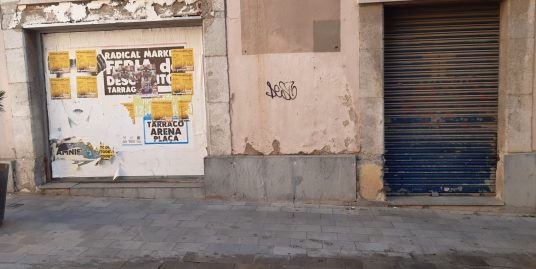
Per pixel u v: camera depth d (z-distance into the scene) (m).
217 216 5.68
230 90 6.23
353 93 6.04
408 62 6.16
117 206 6.14
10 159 6.85
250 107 6.24
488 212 5.94
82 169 6.95
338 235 5.02
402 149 6.31
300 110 6.16
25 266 4.18
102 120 6.82
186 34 6.53
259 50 6.13
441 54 6.11
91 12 6.38
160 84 6.65
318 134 6.16
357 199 6.13
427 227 5.33
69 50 6.76
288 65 6.11
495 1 5.92
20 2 6.51
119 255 4.44
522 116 5.82
